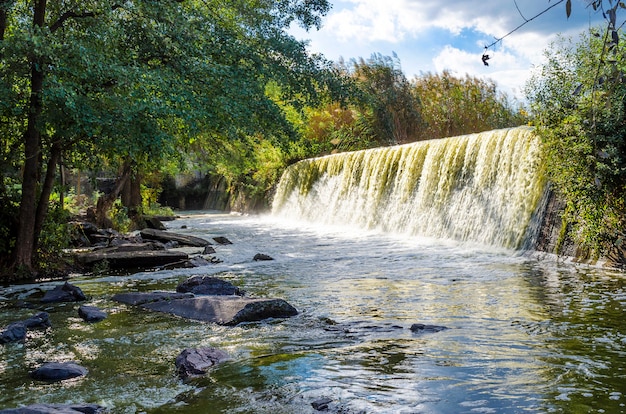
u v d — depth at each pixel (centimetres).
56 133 1286
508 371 544
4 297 1074
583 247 1323
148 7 1354
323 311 873
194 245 2034
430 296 971
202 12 1784
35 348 689
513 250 1570
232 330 761
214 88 1533
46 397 509
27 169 1326
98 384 545
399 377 533
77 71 1189
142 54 1454
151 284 1209
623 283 1028
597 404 451
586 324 732
